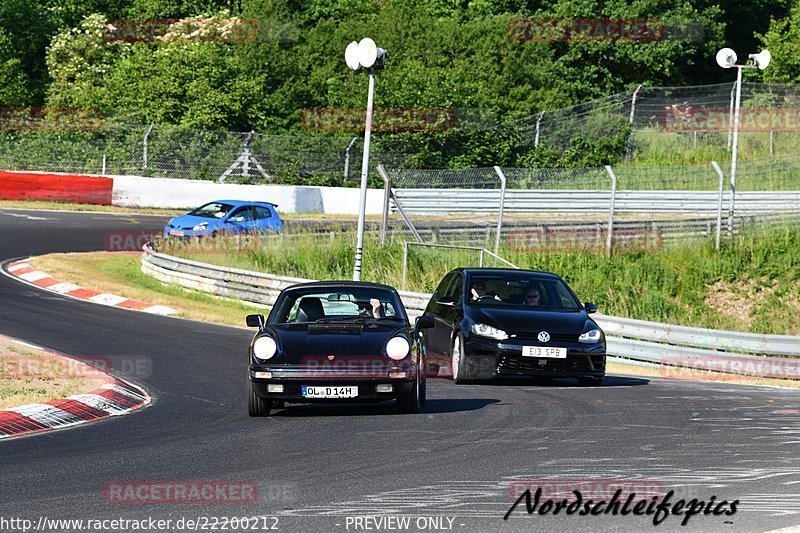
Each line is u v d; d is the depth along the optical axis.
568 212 93.94
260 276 81.69
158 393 44.16
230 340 62.38
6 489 25.80
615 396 44.41
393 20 169.75
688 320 79.69
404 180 139.50
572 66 174.62
